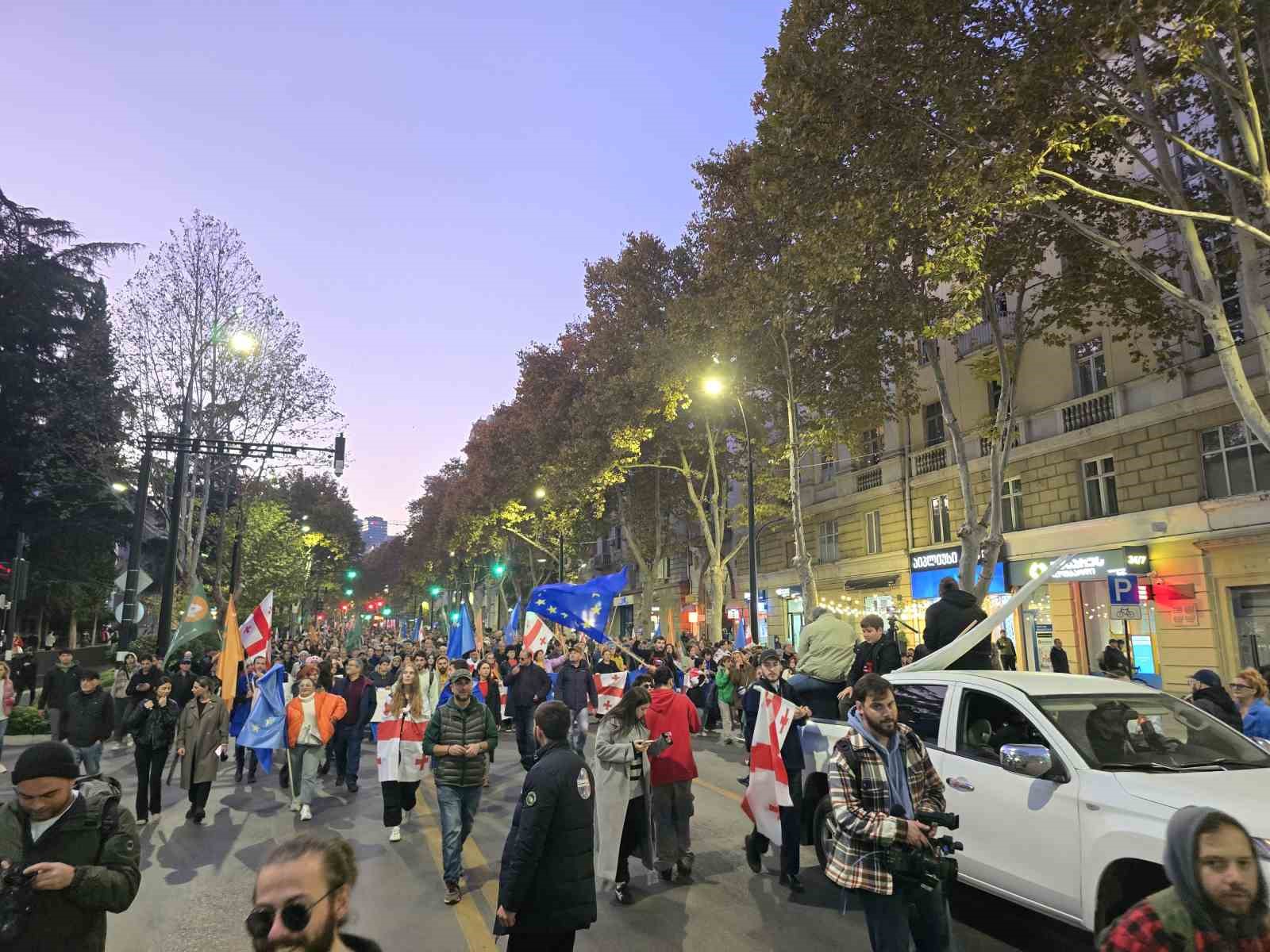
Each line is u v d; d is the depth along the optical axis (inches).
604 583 488.7
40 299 1448.1
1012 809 203.5
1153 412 747.4
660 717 278.8
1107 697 218.4
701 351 954.1
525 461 1555.1
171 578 837.8
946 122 475.5
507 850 168.7
